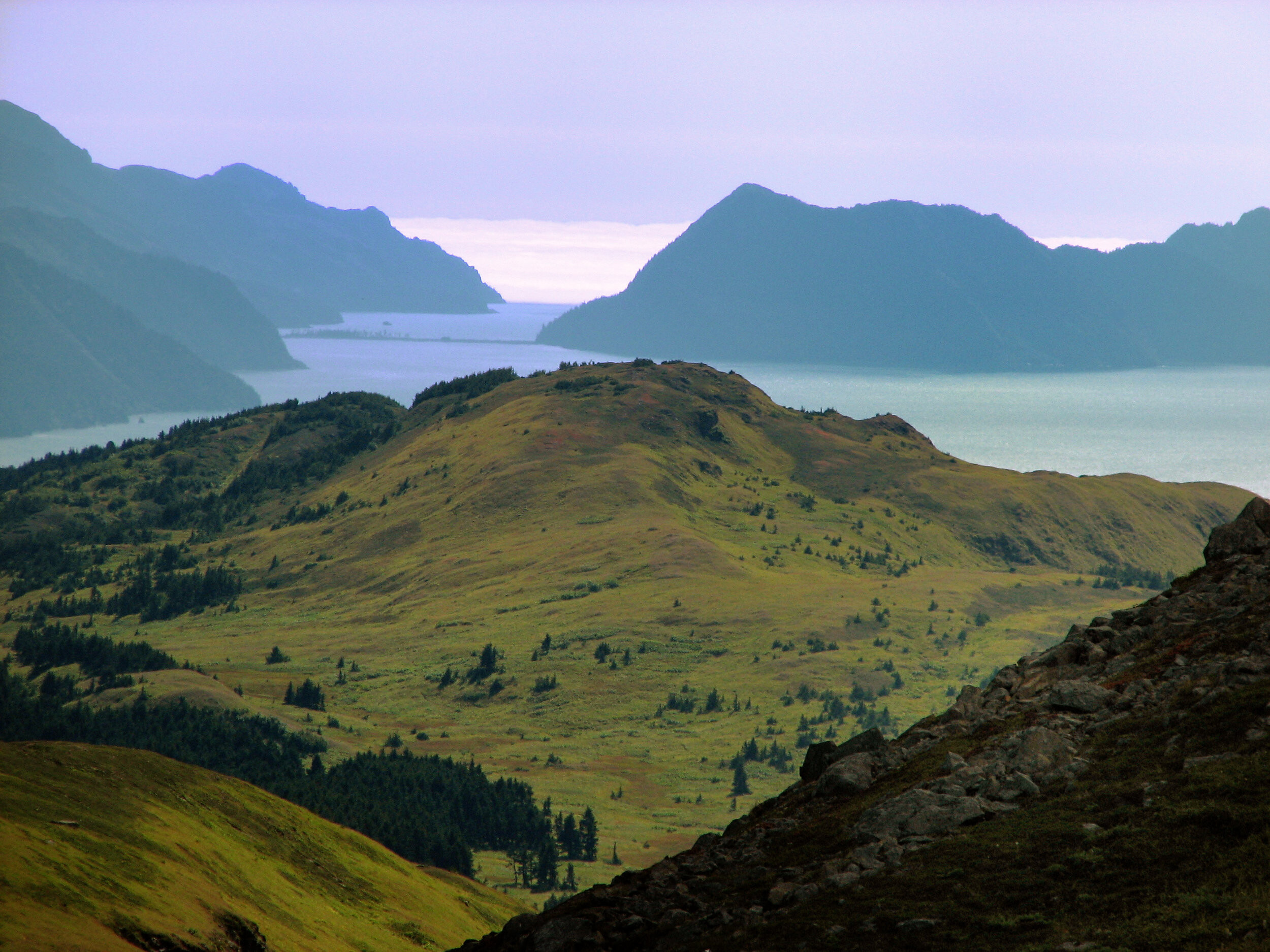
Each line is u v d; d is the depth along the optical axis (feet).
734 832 105.60
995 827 76.28
